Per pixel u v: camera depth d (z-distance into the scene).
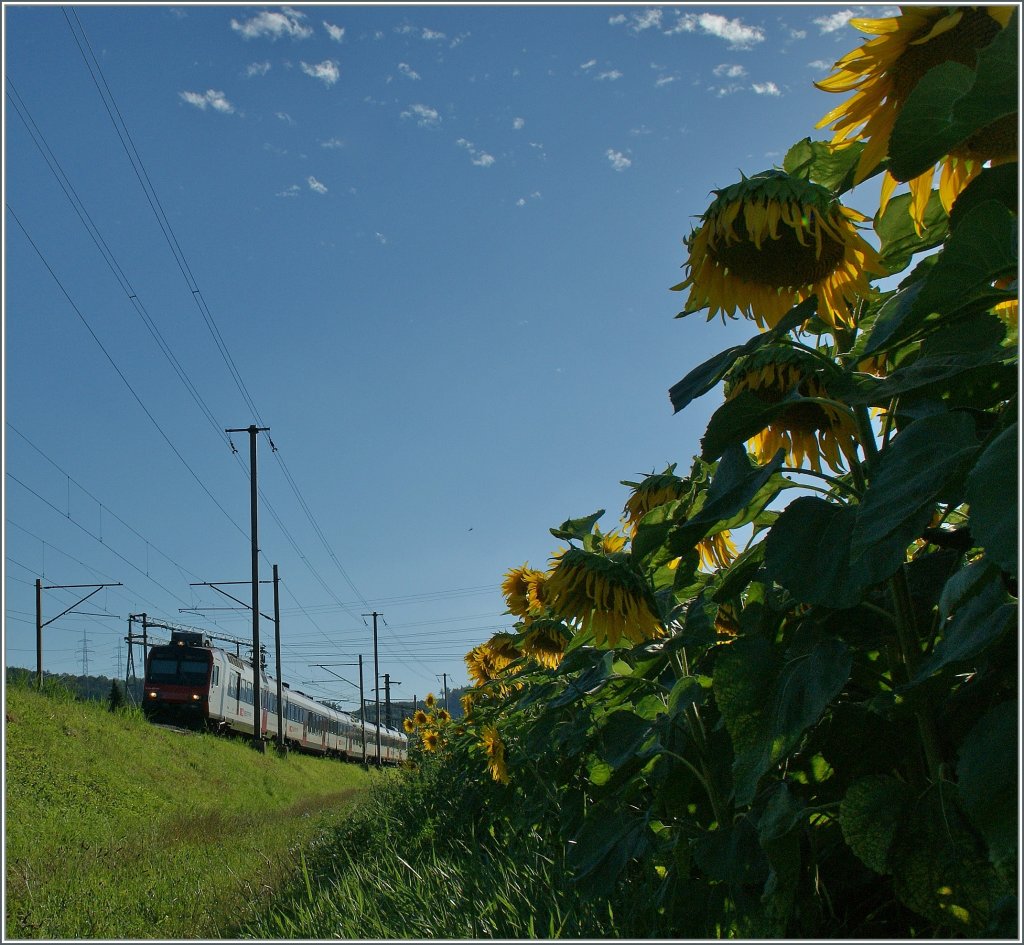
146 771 20.73
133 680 42.41
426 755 13.93
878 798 1.85
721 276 1.96
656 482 3.10
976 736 1.50
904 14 1.56
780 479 2.18
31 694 21.02
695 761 2.73
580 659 3.38
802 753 2.26
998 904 1.48
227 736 31.47
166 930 6.62
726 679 2.04
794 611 2.37
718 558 2.86
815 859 2.22
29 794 16.11
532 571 4.55
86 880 9.26
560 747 4.27
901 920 2.24
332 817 14.62
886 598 2.16
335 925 4.45
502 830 5.98
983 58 1.33
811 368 2.19
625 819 3.13
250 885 7.67
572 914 3.21
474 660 7.56
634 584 2.61
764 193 1.82
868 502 1.64
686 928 2.47
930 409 1.85
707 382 2.05
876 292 2.14
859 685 2.30
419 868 5.29
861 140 1.74
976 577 1.56
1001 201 1.56
